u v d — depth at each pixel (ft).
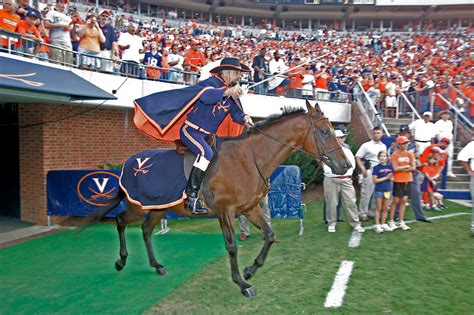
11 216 33.22
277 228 29.53
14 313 15.60
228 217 16.19
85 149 33.83
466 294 16.80
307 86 51.47
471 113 41.98
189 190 16.33
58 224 30.99
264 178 16.62
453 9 141.08
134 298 16.87
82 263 21.61
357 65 82.43
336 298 16.55
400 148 26.99
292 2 137.59
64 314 15.46
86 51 31.96
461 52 99.25
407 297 16.58
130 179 18.34
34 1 40.50
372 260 21.25
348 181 26.96
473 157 24.84
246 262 21.44
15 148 32.55
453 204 35.83
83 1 102.73
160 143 41.86
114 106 33.12
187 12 138.21
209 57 50.62
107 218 32.19
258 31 132.36
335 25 143.95
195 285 18.20
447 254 21.90
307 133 16.42
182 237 27.02
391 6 140.15
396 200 27.45
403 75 68.85
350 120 52.26
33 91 21.22
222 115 16.74
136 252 23.53
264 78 44.96
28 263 21.63
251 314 15.29
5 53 24.57
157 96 17.26
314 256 22.16
